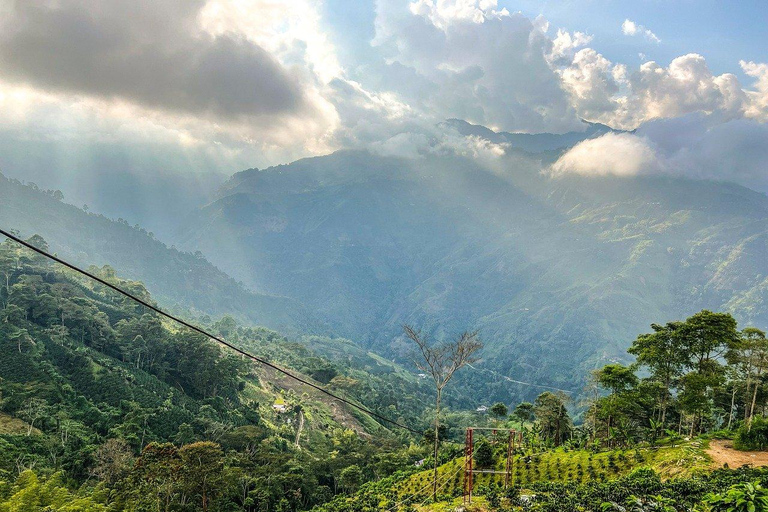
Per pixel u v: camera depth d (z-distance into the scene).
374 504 66.62
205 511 67.94
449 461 81.56
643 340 74.44
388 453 107.38
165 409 103.12
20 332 105.25
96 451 78.38
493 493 49.38
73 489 69.69
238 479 79.00
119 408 100.06
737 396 83.75
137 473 65.94
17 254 146.25
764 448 56.22
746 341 65.31
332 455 110.31
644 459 59.38
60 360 107.75
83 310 126.12
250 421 126.00
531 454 72.50
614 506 39.00
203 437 101.88
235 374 139.88
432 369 57.12
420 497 66.50
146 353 127.62
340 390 180.38
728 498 30.28
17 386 91.12
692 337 65.38
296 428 132.88
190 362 130.38
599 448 71.88
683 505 37.41
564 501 42.41
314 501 86.75
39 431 82.50
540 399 96.56
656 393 78.69
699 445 58.25
